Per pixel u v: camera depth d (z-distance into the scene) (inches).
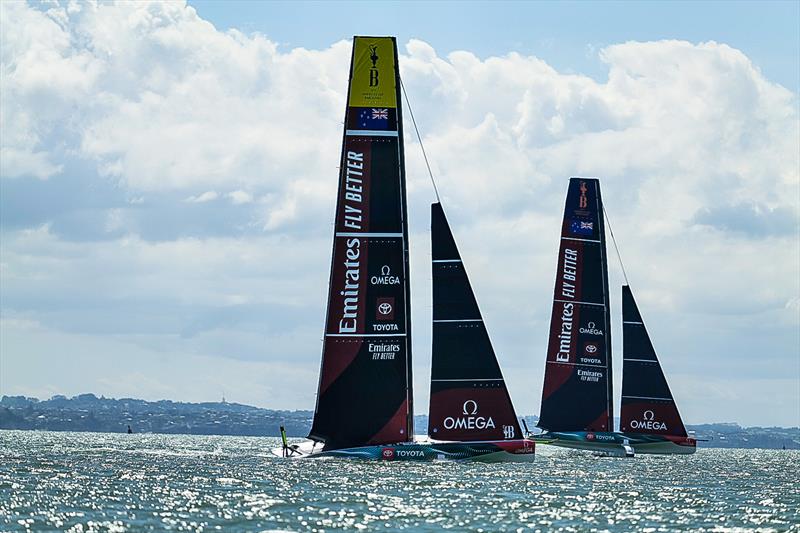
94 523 3400.6
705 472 6515.8
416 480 4690.0
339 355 4896.7
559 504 4077.3
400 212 4931.1
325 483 4557.1
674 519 3786.9
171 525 3393.2
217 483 4571.9
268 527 3378.4
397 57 4958.2
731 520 3801.7
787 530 3585.1
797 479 6318.9
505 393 4948.3
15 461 6186.0
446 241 4997.5
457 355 4958.2
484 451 4913.9
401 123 4948.3
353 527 3395.7
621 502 4242.1
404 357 4899.1
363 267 4913.9
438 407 4945.9
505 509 3860.7
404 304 4909.0
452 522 3531.0
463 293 4970.5
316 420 4913.9
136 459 6624.0
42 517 3499.0
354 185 4931.1
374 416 4891.7
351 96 4945.9
